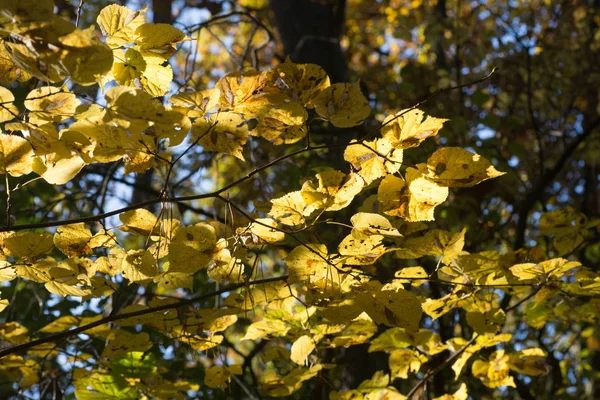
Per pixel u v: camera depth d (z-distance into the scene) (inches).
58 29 55.2
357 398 75.5
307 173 118.0
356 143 60.9
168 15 151.3
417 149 115.6
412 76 167.2
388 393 75.0
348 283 63.8
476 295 70.7
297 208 62.2
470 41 178.2
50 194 136.1
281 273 147.2
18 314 120.4
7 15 54.8
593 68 192.2
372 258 62.6
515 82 176.9
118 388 74.0
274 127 61.3
